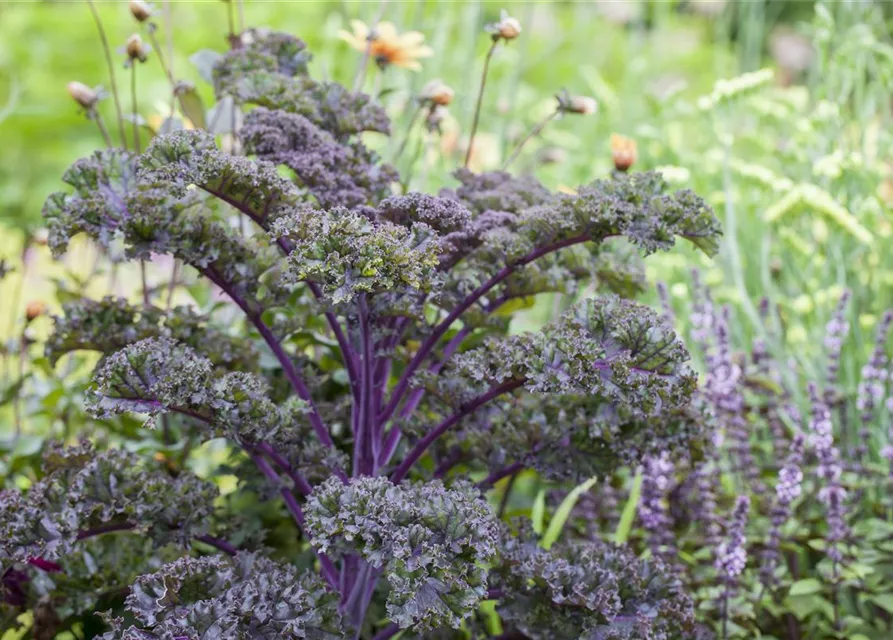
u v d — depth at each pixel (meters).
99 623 1.80
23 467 1.95
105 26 4.80
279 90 1.77
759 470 1.97
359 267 1.55
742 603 1.82
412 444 1.78
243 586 1.58
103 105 4.35
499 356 1.62
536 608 1.64
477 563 1.56
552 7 4.37
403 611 1.51
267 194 1.64
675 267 2.25
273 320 1.89
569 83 3.87
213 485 1.69
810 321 2.17
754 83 2.18
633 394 1.60
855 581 1.82
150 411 1.61
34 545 1.63
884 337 1.96
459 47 3.37
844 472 1.96
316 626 1.59
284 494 1.70
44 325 2.37
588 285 1.98
